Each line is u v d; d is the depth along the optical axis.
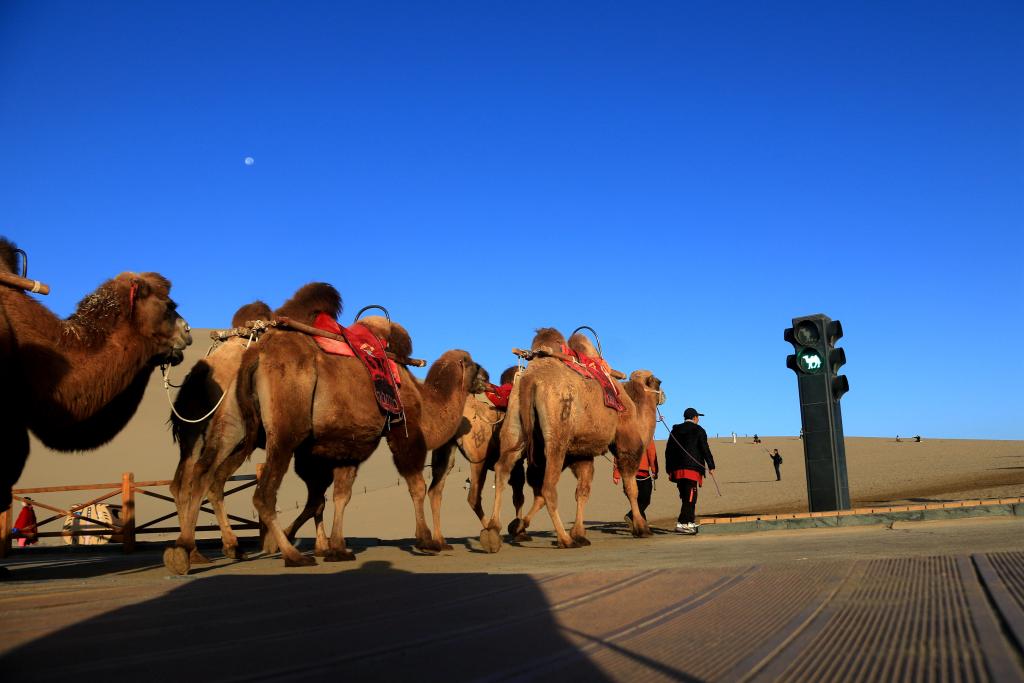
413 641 4.00
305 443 10.07
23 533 14.63
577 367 12.12
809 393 13.72
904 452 51.44
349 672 3.41
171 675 3.42
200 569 9.53
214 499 11.84
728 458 56.62
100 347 8.70
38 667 3.60
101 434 9.55
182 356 9.75
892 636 3.57
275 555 12.04
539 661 3.47
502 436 11.89
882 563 6.04
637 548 10.28
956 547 7.12
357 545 14.01
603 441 12.45
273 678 3.34
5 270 8.49
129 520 13.98
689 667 3.26
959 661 3.09
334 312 10.32
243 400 9.26
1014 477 26.27
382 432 10.25
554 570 6.97
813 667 3.15
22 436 8.21
